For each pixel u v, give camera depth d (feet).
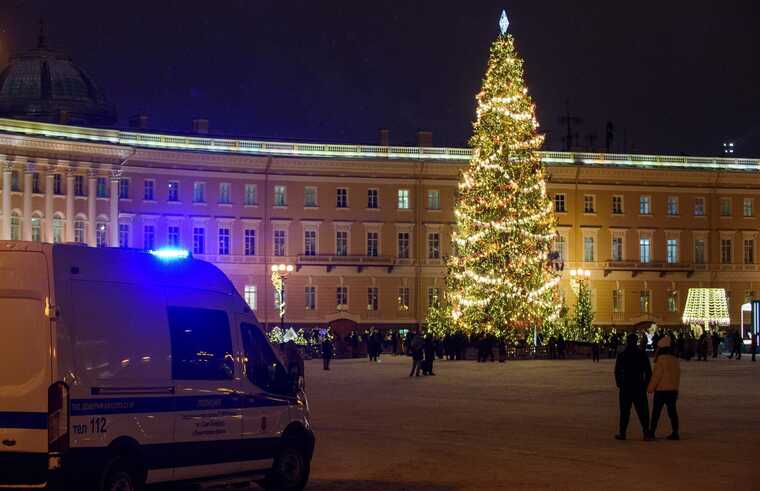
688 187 354.54
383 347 301.22
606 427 93.86
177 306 56.65
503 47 255.50
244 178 319.06
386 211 332.80
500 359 231.50
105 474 51.65
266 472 61.36
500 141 252.21
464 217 255.70
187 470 56.39
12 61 339.77
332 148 326.85
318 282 326.03
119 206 300.81
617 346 258.78
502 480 64.85
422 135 340.59
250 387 60.49
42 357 50.31
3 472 50.11
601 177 347.36
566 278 342.85
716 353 263.29
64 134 288.71
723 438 85.66
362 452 77.87
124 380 53.11
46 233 284.61
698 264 354.74
